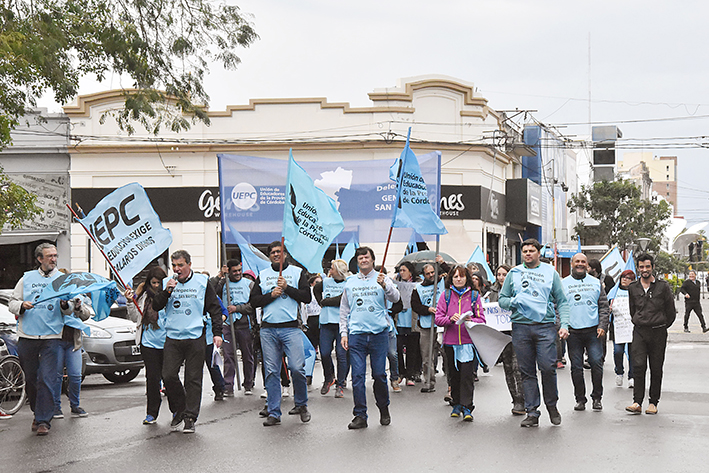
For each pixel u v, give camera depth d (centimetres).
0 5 1371
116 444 820
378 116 2856
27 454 776
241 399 1154
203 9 1598
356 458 741
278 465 714
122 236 981
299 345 936
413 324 1263
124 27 1488
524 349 910
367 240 2238
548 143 4244
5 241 2834
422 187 1242
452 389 977
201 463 726
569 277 1045
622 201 4466
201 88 1667
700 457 737
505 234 3394
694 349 1886
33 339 899
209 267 2869
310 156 2880
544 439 826
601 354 1022
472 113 2938
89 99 2870
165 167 2875
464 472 684
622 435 845
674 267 6688
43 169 2870
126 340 1359
